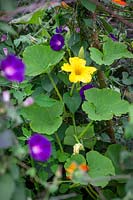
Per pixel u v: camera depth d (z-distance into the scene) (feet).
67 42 5.06
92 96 4.62
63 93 5.05
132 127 3.44
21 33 5.89
